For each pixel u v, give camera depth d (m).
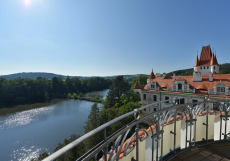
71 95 99.00
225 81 24.52
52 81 105.12
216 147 4.12
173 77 32.06
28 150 27.77
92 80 146.12
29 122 41.88
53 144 29.81
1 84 77.25
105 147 1.82
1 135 33.59
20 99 78.56
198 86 27.17
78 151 12.02
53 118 45.38
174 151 3.68
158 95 32.62
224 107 4.67
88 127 28.34
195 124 4.13
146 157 3.20
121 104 38.31
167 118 3.74
